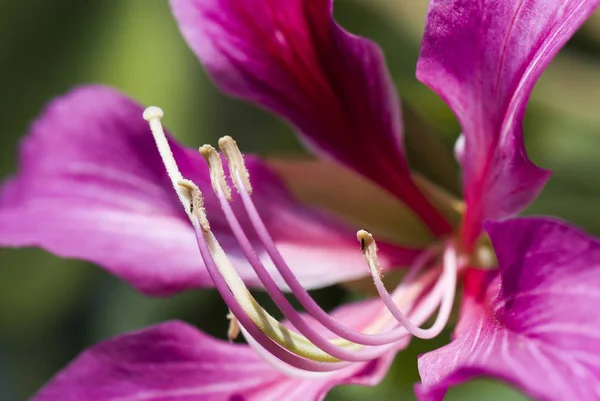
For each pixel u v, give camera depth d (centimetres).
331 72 35
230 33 36
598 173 40
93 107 37
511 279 31
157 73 40
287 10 35
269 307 41
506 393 39
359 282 36
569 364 30
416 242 37
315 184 37
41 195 36
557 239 31
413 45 39
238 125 41
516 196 34
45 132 37
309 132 36
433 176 36
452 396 39
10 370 46
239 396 34
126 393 34
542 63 31
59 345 46
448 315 34
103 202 36
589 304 30
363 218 37
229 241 36
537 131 40
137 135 36
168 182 36
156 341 35
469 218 35
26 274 42
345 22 40
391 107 35
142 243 36
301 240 37
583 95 39
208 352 35
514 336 30
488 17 32
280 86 36
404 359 38
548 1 32
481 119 33
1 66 41
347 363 33
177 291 36
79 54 41
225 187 33
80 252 35
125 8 41
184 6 36
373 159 36
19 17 40
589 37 38
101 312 44
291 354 33
